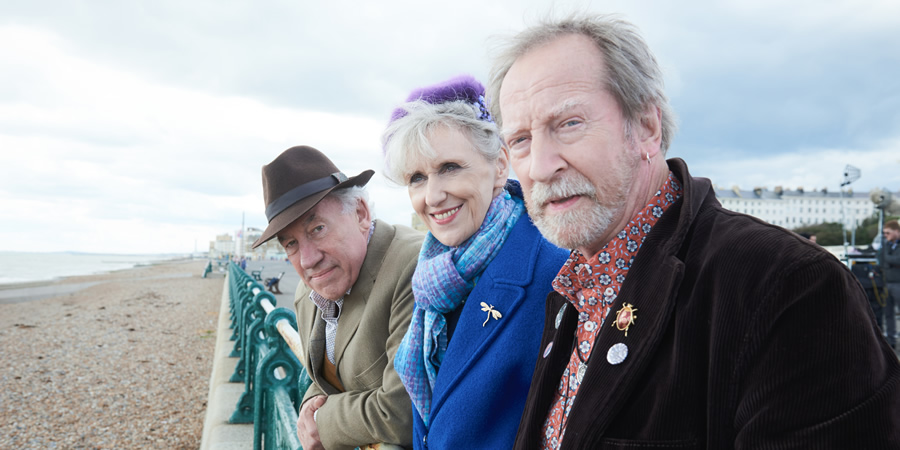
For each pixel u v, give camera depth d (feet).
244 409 13.05
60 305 69.92
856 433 2.01
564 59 3.00
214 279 135.03
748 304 2.34
